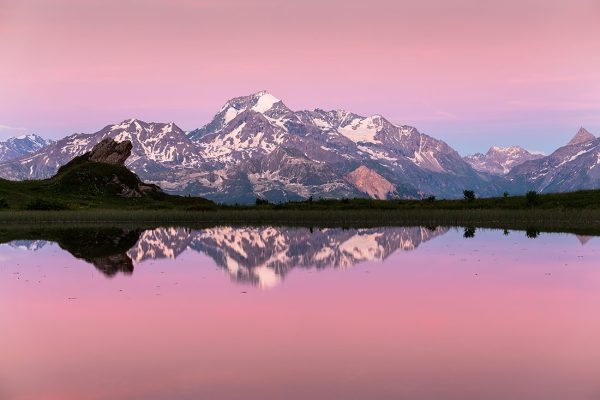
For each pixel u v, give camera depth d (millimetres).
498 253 85938
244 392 32281
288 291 58844
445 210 178250
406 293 57375
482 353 38406
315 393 32031
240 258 84500
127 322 46719
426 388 32562
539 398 31234
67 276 68938
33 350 39781
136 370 35781
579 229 126750
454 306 51625
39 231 137375
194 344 40719
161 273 71125
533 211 163875
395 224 152250
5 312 50406
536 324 45469
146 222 173875
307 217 173875
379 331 43625
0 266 77188
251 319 47344
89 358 38031
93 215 182250
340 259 82250
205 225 158125
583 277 65188
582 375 34344
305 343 40750
